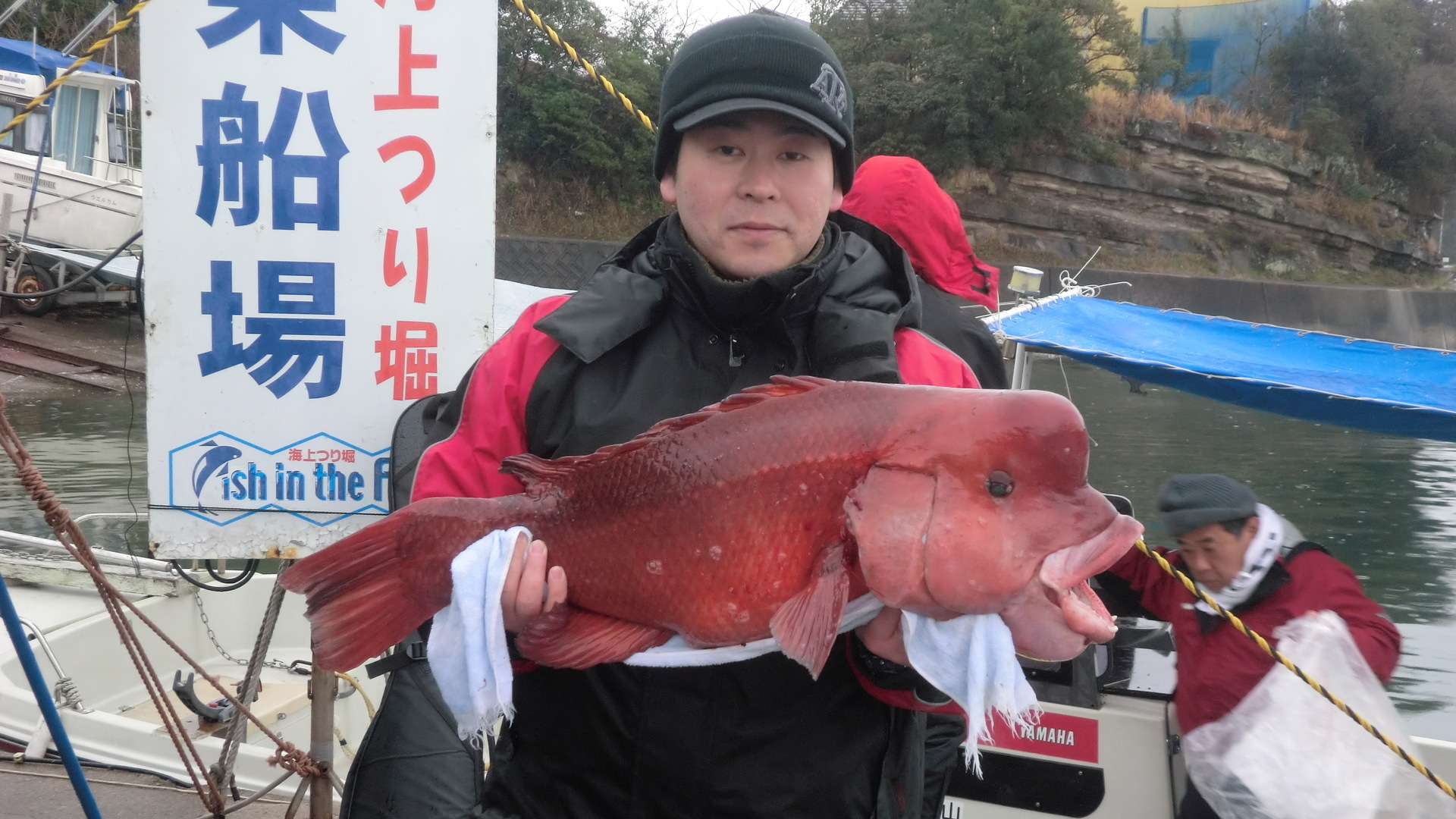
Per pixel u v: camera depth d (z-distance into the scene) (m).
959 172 29.42
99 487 11.75
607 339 1.53
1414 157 34.44
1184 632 2.90
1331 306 28.11
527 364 1.60
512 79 25.69
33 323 16.94
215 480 2.57
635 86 26.09
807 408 1.35
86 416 15.47
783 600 1.33
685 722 1.47
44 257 16.31
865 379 1.47
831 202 1.63
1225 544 2.78
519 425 1.59
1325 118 32.84
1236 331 6.57
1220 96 34.88
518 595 1.34
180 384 2.54
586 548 1.39
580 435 1.54
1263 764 2.60
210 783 2.97
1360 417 4.86
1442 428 4.66
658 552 1.36
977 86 28.84
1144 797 3.31
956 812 3.53
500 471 1.45
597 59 26.33
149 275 2.50
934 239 3.64
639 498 1.37
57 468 12.55
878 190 3.65
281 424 2.58
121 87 17.12
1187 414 12.78
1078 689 3.39
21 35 22.02
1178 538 2.85
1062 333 5.55
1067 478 1.24
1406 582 7.16
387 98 2.52
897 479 1.27
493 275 2.58
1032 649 1.25
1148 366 5.02
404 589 1.41
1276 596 2.76
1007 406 1.27
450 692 1.34
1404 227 34.78
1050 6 28.81
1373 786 2.56
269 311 2.54
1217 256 30.97
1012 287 6.66
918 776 1.62
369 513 2.61
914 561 1.24
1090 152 30.52
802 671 1.50
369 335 2.57
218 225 2.51
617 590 1.39
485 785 1.72
